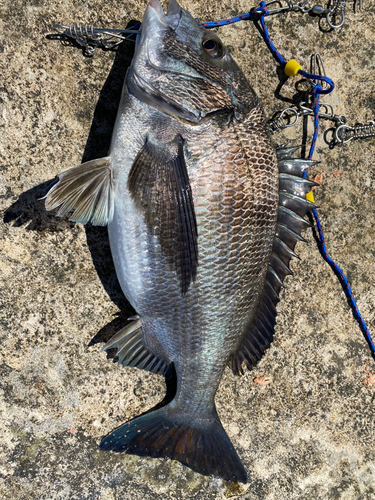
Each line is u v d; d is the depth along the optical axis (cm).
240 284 44
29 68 46
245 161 43
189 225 41
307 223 48
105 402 49
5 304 47
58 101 47
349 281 57
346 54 57
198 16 51
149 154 42
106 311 49
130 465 49
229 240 42
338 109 57
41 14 46
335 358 56
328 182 56
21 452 47
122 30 45
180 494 50
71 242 48
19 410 47
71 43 47
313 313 55
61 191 41
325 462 55
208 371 46
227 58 44
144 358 47
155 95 42
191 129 42
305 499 54
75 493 48
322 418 55
